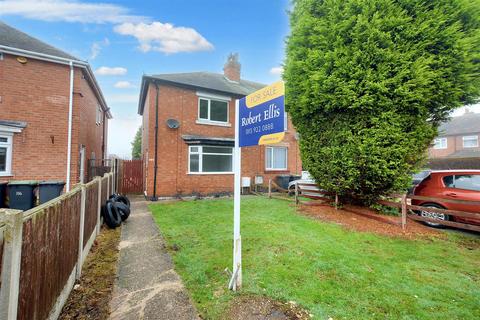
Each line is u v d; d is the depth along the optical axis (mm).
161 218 6605
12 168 7520
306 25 6527
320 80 6145
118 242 4668
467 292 2832
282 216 6594
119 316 2436
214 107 11891
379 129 5539
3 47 7332
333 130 6457
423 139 5684
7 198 5512
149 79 10109
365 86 5508
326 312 2434
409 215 5902
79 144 9102
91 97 11688
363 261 3664
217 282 3049
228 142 11523
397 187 5895
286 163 14414
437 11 5137
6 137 7434
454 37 5004
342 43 5879
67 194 2809
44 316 2045
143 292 2869
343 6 5980
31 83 7922
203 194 11148
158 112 10367
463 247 4355
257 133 2834
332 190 7191
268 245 4270
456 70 5148
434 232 5207
